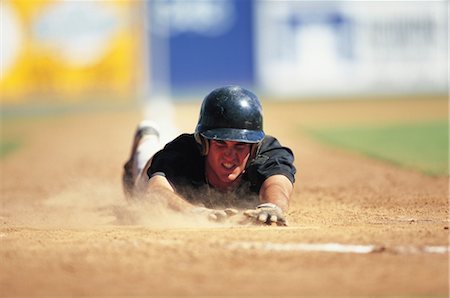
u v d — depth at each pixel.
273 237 22.06
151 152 31.64
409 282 17.31
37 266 19.17
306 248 20.66
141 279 17.78
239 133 25.81
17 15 125.69
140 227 24.83
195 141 26.94
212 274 18.16
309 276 17.92
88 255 20.23
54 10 126.25
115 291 16.80
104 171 54.09
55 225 29.09
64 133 92.00
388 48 129.75
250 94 26.67
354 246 20.89
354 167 52.47
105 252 20.55
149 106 122.62
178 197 25.38
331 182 44.50
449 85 130.62
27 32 126.00
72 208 35.75
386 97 130.25
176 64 127.94
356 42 129.00
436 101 125.56
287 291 16.62
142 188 28.23
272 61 128.25
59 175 52.38
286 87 129.00
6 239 23.14
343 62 129.38
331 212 30.97
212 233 22.80
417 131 82.12
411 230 23.73
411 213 30.31
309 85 129.25
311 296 16.20
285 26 128.12
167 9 127.44
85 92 127.31
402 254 20.02
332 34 128.38
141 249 20.80
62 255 20.31
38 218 32.22
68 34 126.69
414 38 129.88
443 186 40.66
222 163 26.02
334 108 118.12
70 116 116.94
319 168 52.53
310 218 28.72
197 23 127.50
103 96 127.62
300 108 119.00
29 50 126.25
